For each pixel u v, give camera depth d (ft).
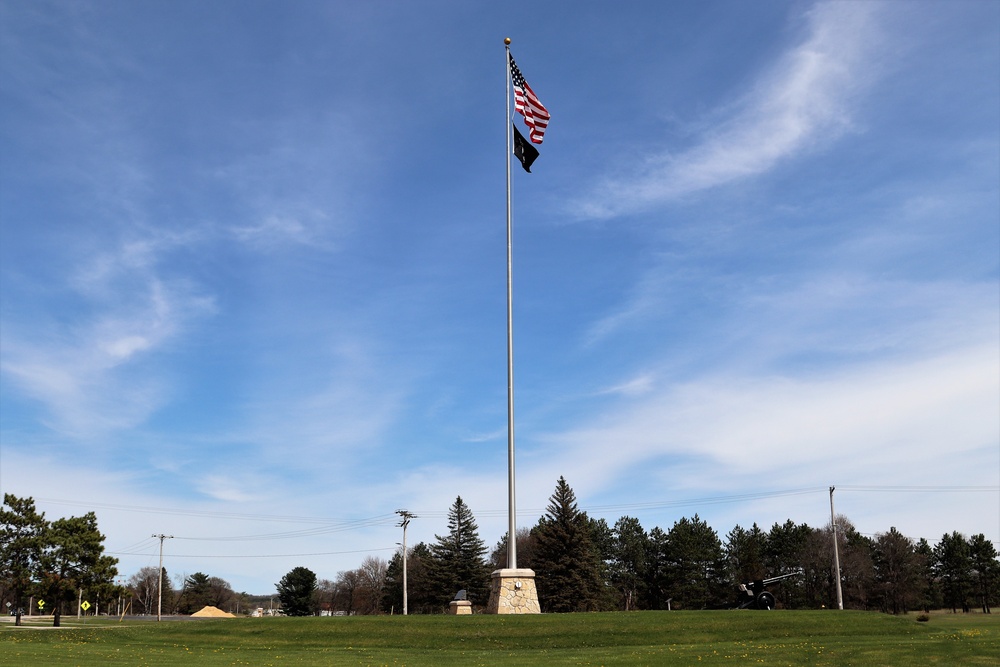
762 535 326.65
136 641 104.83
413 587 346.13
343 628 106.01
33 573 211.82
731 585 309.63
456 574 307.78
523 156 135.85
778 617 107.76
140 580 511.40
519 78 138.51
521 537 375.86
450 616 112.47
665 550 306.14
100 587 216.95
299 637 102.78
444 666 78.74
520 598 117.60
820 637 97.25
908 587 310.45
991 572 344.90
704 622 105.40
